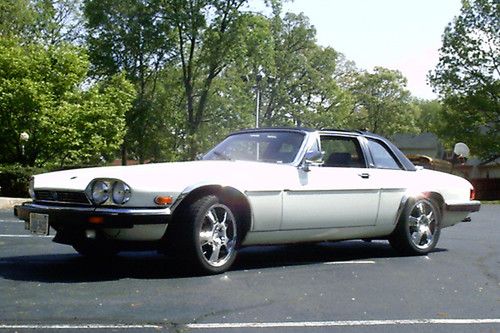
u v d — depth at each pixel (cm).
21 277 564
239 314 453
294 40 5706
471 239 1011
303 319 445
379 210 732
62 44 3209
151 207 555
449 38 4066
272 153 686
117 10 4212
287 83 5656
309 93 5772
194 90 4594
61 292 504
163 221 555
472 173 5609
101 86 4153
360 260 730
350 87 6900
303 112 5500
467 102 3991
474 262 740
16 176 2211
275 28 5069
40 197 600
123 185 550
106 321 424
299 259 727
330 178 684
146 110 4300
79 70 3108
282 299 505
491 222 1433
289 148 684
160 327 414
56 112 2875
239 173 614
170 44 4366
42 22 4488
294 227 656
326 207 677
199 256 579
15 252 723
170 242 579
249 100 4700
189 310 459
